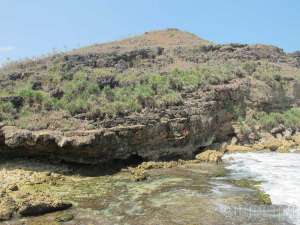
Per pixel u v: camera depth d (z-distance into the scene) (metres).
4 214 16.78
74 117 26.81
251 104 41.09
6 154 25.30
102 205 18.47
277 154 32.84
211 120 33.69
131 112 28.81
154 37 62.53
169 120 29.44
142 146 27.97
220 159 29.80
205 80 38.47
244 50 55.06
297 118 41.88
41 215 17.23
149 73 38.88
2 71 39.44
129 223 16.17
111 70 39.69
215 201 18.94
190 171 25.94
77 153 24.97
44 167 24.39
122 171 25.38
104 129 25.59
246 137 37.00
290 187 21.55
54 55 44.28
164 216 16.94
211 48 54.41
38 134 23.95
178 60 49.62
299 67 58.31
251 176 24.45
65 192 20.50
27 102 28.25
